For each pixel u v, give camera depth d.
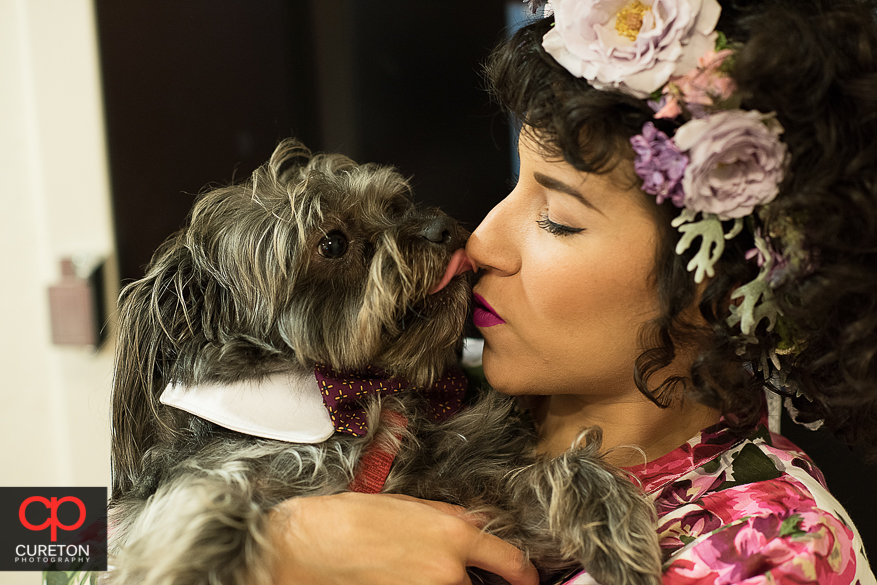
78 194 3.02
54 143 2.98
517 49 1.27
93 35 2.90
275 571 1.15
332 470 1.43
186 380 1.52
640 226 1.15
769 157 1.03
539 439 1.66
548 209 1.27
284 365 1.55
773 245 1.07
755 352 1.18
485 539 1.23
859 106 1.01
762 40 1.00
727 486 1.26
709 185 1.05
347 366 1.54
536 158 1.21
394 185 1.78
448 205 3.51
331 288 1.57
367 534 1.15
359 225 1.62
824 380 1.21
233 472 1.34
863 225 1.03
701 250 1.09
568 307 1.23
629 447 1.38
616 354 1.26
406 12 3.39
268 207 1.63
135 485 1.61
